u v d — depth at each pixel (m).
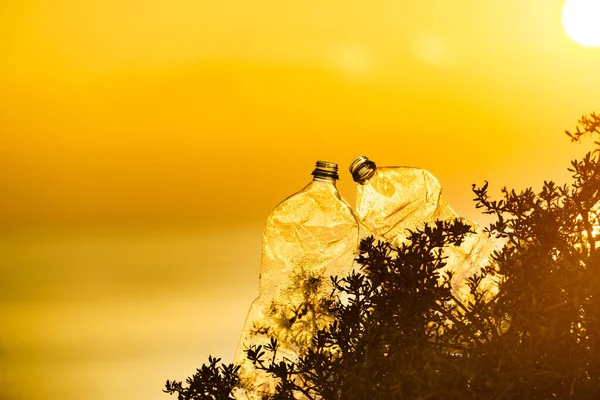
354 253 8.79
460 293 8.68
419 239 8.36
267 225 8.79
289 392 8.38
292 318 8.68
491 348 8.23
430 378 8.20
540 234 8.37
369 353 8.30
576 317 8.23
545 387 8.20
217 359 8.37
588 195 8.38
